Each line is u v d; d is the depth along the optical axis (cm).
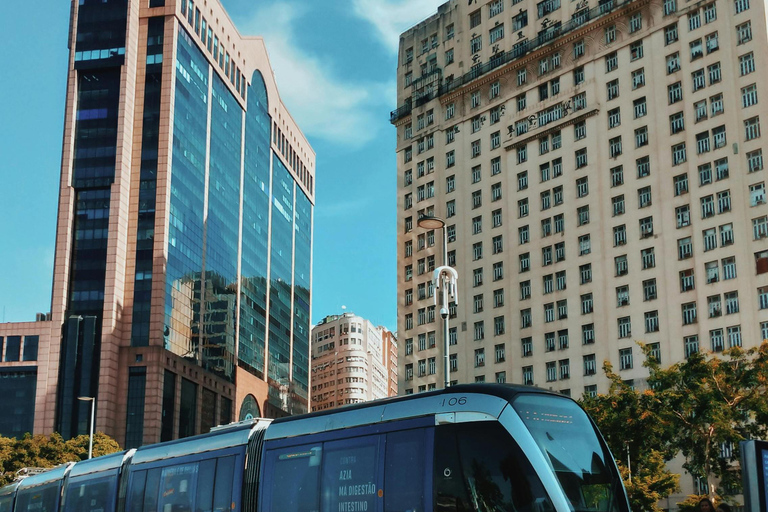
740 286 7612
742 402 4925
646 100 8712
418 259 10569
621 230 8656
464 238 10144
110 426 14212
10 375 14500
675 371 5097
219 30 17925
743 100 7944
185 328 15650
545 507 1457
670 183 8344
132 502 2589
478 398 1627
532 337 9162
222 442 2262
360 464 1764
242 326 18112
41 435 10294
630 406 5028
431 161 10769
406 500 1636
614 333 8450
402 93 11388
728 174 7912
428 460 1625
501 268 9681
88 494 2903
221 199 17550
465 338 9812
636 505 5016
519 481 1496
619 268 8581
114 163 15238
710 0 8331
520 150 9825
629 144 8775
